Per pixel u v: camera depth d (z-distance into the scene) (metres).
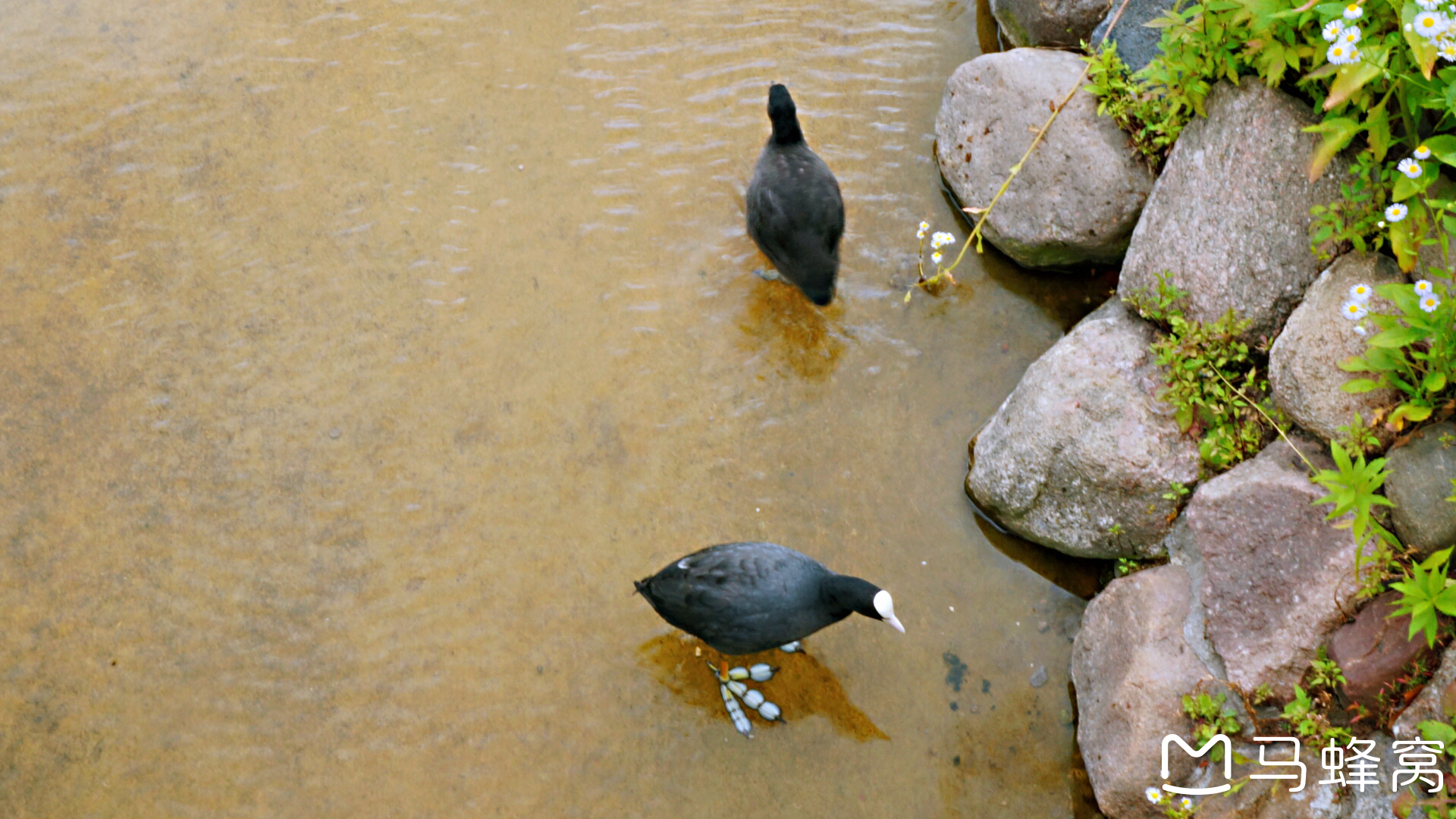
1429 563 3.78
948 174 6.15
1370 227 4.44
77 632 5.02
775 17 6.86
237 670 4.95
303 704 4.88
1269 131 4.77
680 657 5.01
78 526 5.27
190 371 5.70
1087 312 5.87
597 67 6.67
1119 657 4.58
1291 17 4.35
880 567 5.21
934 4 6.87
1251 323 4.80
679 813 4.66
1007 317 5.88
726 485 5.42
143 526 5.28
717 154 6.36
